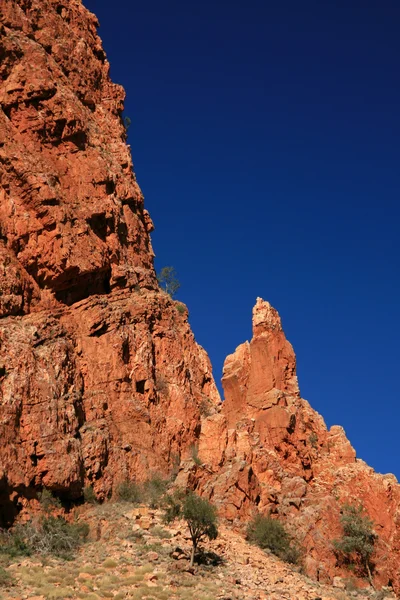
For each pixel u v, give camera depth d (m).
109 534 44.16
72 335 53.12
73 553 41.75
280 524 49.41
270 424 59.88
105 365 53.56
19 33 61.94
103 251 57.12
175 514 44.72
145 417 53.28
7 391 45.12
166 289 72.44
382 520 55.03
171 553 41.84
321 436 62.78
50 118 58.72
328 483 57.84
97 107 70.94
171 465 53.03
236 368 66.12
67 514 45.12
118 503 47.41
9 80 58.31
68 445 46.25
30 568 38.38
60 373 49.44
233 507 49.66
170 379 57.88
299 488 54.78
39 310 52.59
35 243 53.44
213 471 52.66
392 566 50.69
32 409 45.84
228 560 43.25
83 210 57.44
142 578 38.22
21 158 55.00
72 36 71.50
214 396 67.75
